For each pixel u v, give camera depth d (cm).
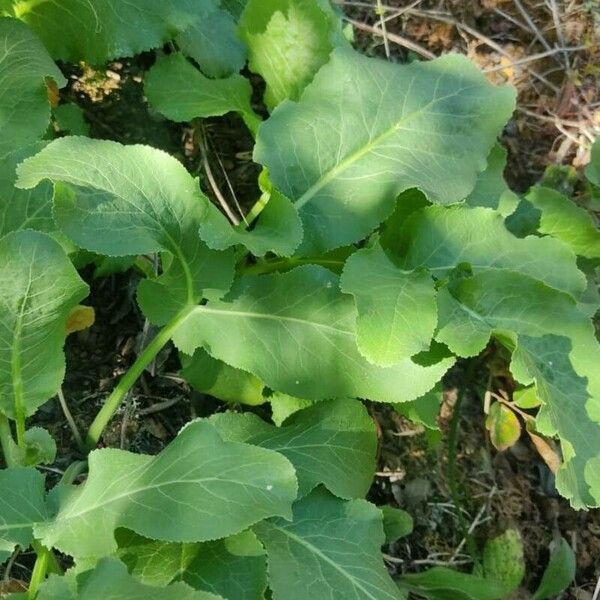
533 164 74
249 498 40
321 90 56
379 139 55
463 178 55
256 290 51
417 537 61
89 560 41
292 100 60
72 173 45
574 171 72
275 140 54
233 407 59
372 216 53
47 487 52
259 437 50
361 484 50
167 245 48
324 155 54
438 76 58
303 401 53
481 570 60
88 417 55
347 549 47
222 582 42
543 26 76
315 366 50
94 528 40
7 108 51
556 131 75
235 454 42
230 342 51
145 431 56
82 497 43
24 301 42
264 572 42
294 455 49
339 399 52
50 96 59
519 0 76
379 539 48
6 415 46
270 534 46
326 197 54
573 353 51
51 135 56
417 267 52
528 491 65
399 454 62
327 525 48
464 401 66
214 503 40
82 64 62
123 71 63
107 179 46
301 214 53
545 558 63
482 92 57
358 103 56
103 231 45
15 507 41
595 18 77
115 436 55
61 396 53
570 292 54
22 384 45
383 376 50
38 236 41
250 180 66
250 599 42
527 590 62
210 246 47
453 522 62
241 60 62
